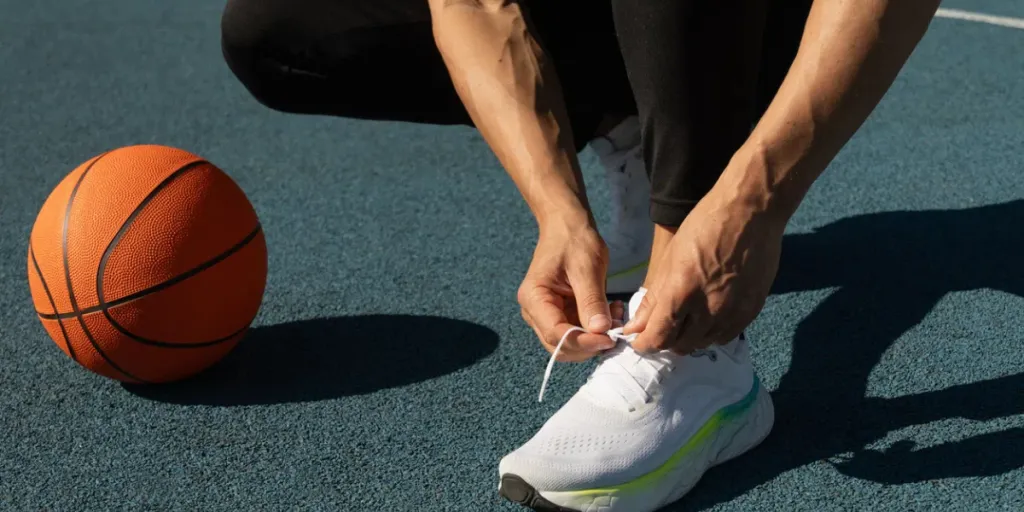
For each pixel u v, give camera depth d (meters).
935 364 1.92
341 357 2.05
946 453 1.65
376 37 2.11
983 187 2.83
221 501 1.60
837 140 1.27
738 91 1.43
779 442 1.71
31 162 3.35
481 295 2.31
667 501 1.55
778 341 2.04
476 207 2.87
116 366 1.85
